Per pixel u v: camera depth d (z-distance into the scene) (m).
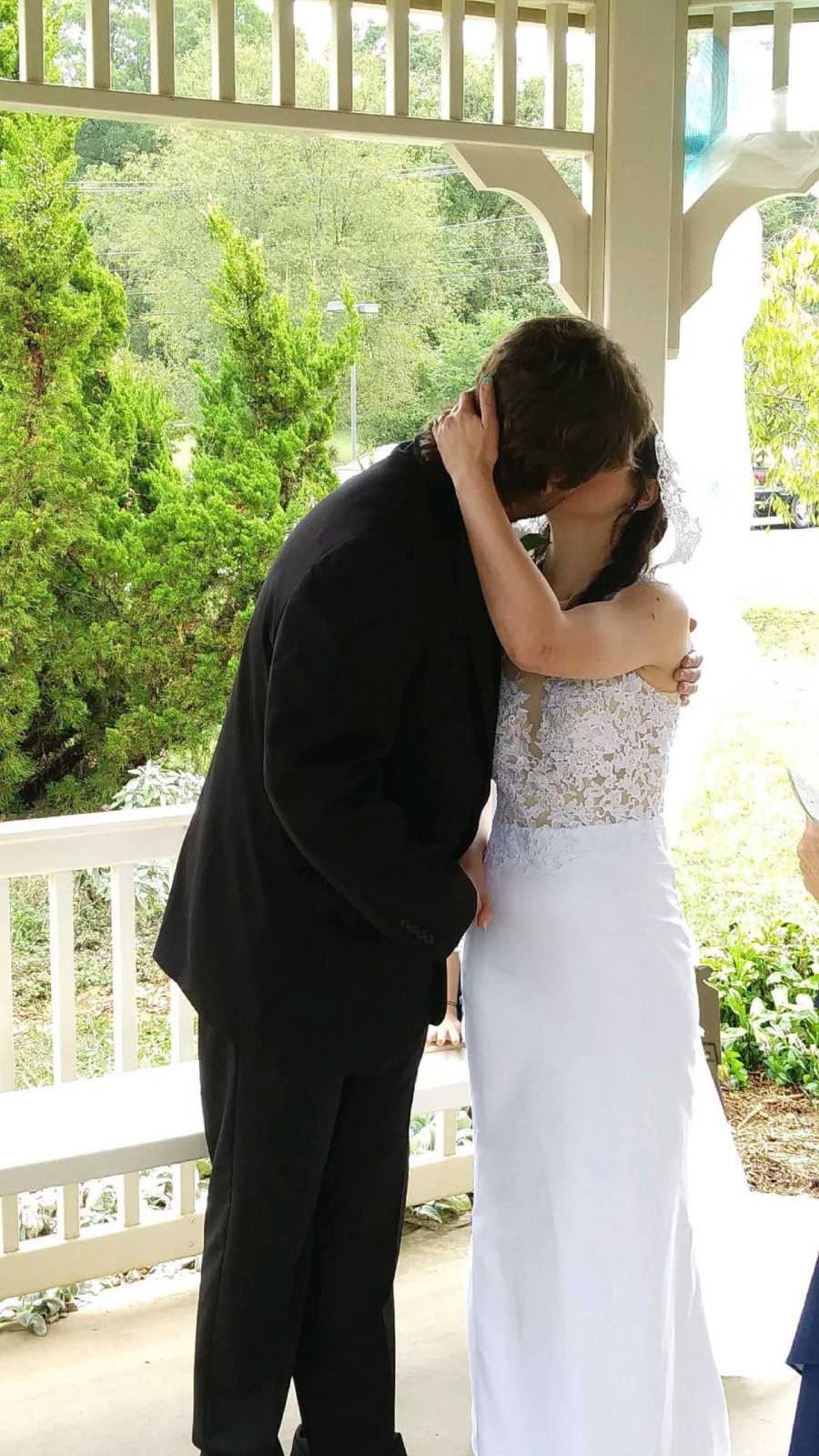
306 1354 2.14
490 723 1.92
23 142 7.27
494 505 1.81
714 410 3.04
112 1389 2.67
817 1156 3.73
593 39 2.88
